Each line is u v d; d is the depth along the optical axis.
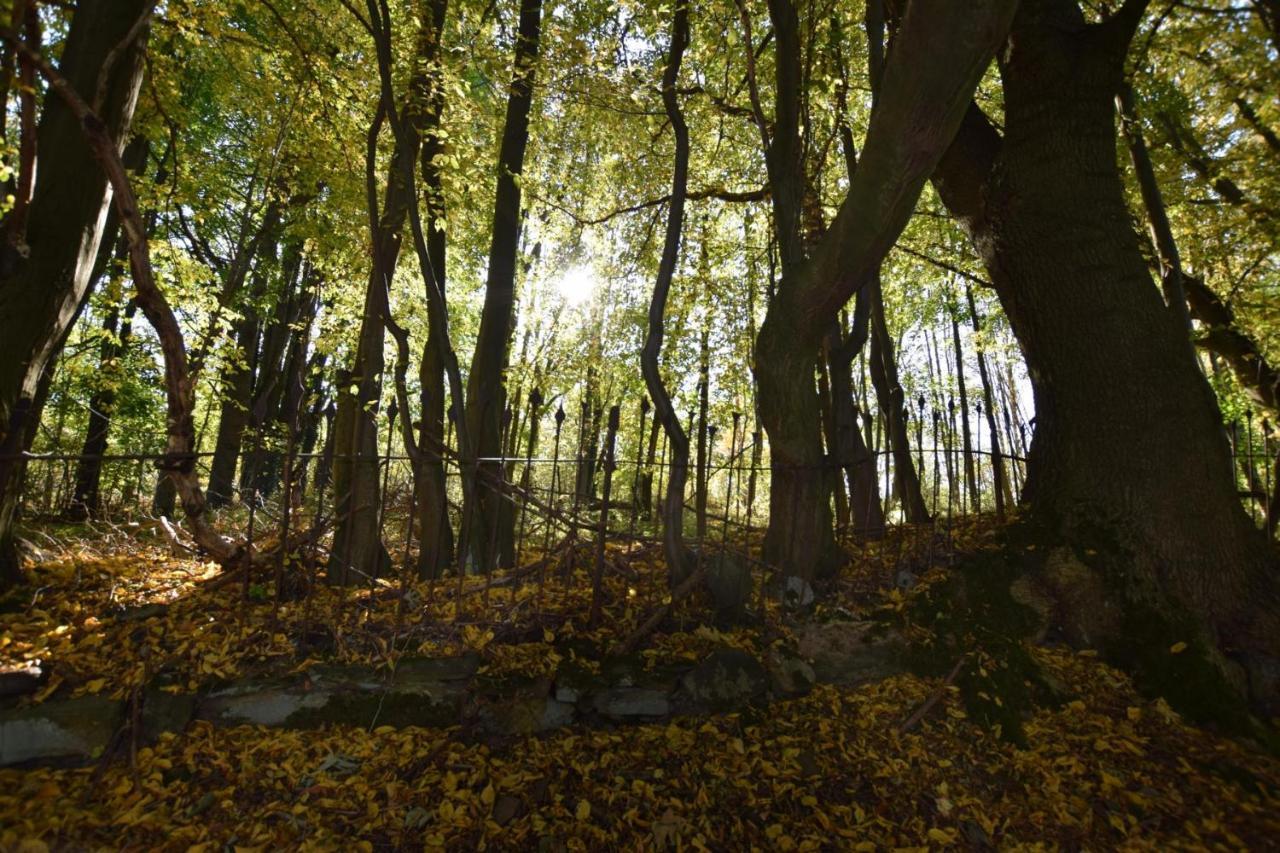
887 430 5.87
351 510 4.44
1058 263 4.62
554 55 5.92
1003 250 4.93
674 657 3.83
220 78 7.96
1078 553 4.28
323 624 3.84
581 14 6.29
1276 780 3.28
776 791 3.09
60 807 2.62
